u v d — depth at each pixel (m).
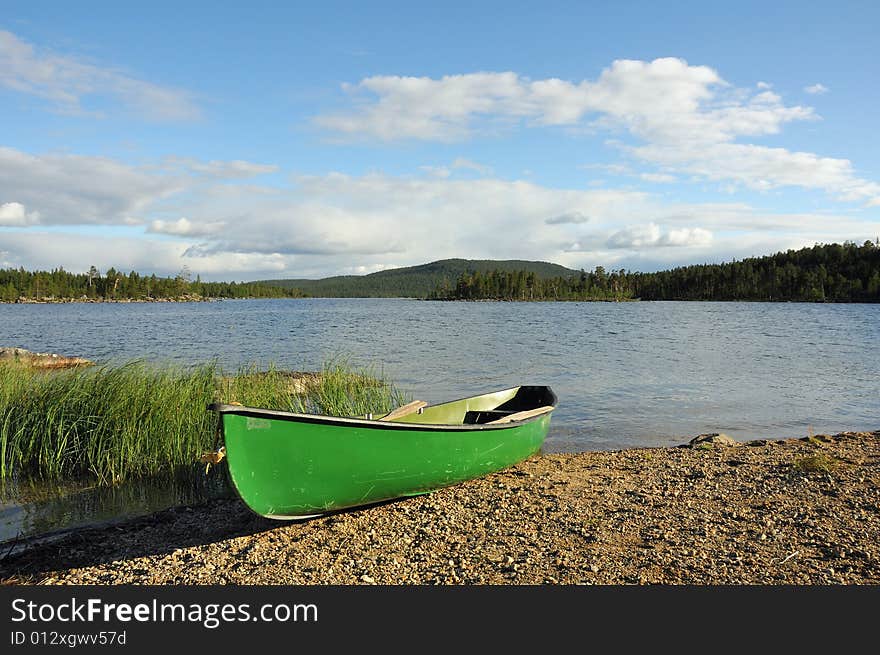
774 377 23.31
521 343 38.84
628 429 14.57
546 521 7.57
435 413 11.40
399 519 7.80
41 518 8.70
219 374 13.75
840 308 110.69
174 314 89.81
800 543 6.71
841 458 10.52
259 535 7.45
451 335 46.25
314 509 7.52
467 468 9.12
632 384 21.69
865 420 15.66
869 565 6.12
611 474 9.84
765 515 7.61
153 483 10.34
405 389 20.53
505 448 9.88
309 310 110.00
